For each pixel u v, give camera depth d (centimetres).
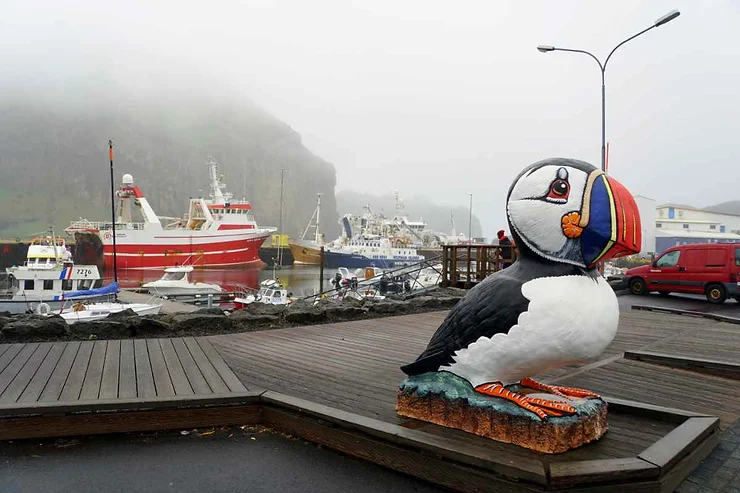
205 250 5753
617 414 377
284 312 834
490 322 304
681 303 1328
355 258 6269
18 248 7638
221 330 733
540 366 303
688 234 6022
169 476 315
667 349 657
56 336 648
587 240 292
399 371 502
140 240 5522
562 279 295
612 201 292
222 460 338
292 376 480
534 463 272
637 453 299
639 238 297
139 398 386
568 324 286
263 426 398
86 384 432
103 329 669
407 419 354
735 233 6425
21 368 484
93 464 329
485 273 1225
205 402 390
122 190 5769
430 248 7644
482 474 281
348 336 699
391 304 952
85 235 5741
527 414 297
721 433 368
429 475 304
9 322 664
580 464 268
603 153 1809
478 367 316
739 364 513
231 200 6431
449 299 1043
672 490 281
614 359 593
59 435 366
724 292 1315
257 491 298
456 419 329
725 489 285
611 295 306
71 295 2512
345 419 344
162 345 611
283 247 7562
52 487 299
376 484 305
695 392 466
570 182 297
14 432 359
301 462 335
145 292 3447
